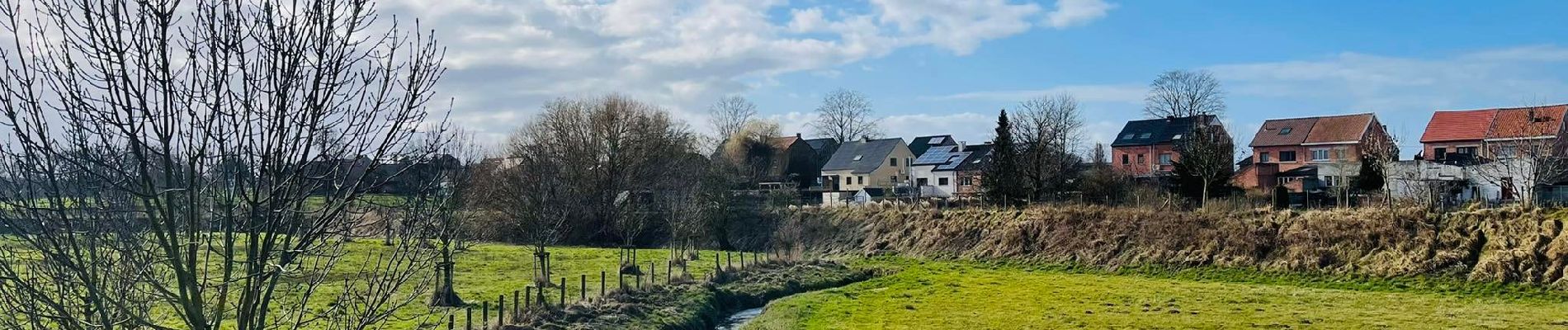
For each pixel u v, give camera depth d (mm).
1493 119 68812
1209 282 40844
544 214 47719
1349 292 36156
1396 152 63969
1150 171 79500
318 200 8539
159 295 7422
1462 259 37281
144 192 6559
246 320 6977
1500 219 38938
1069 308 31812
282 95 6848
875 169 96438
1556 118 63562
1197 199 55750
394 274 8188
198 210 6879
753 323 29719
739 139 93188
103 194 7289
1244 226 44781
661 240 62594
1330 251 40781
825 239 59906
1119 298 34469
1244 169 75312
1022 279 42562
